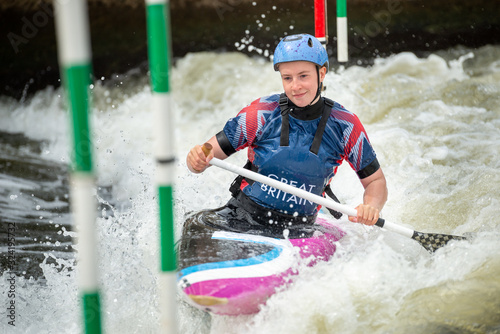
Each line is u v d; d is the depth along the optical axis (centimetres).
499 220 1145
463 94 2086
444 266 948
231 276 820
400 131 1762
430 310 848
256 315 842
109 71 3030
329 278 883
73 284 1038
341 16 1444
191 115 2391
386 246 948
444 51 3047
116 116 2422
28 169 1880
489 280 912
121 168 1844
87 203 505
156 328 915
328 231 1000
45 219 1443
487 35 3073
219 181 1498
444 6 3125
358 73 2488
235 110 2341
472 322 824
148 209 1206
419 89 2166
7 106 2730
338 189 1444
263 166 952
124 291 984
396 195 1340
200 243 901
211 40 3162
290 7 3155
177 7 3142
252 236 929
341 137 945
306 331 823
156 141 571
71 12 463
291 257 882
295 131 938
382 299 859
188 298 810
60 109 2614
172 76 2708
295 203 957
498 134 1709
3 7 2942
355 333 818
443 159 1551
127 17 3086
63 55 475
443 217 1217
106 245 1102
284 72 909
